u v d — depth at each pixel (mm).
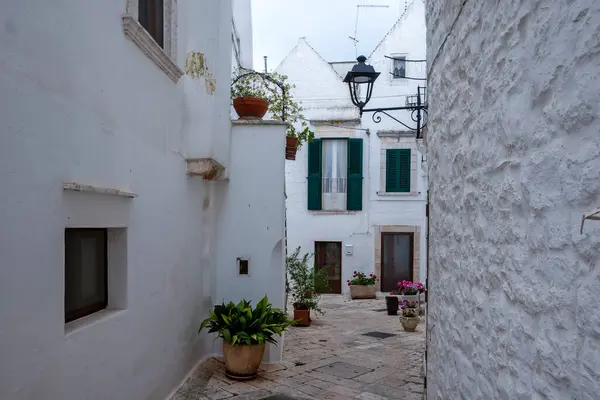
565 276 1464
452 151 3133
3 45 2117
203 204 5871
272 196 6105
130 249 3578
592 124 1316
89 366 2908
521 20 1844
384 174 13625
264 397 4688
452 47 3119
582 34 1367
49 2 2473
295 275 9461
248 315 5297
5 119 2131
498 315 2123
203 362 5746
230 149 6113
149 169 4000
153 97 4109
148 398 3947
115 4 3299
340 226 13805
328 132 13773
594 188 1301
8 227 2146
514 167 1924
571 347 1422
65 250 2932
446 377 3283
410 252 13656
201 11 5133
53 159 2521
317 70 13875
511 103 1958
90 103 2934
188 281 5211
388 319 9695
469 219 2680
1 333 2086
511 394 1932
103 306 3463
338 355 6410
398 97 13523
